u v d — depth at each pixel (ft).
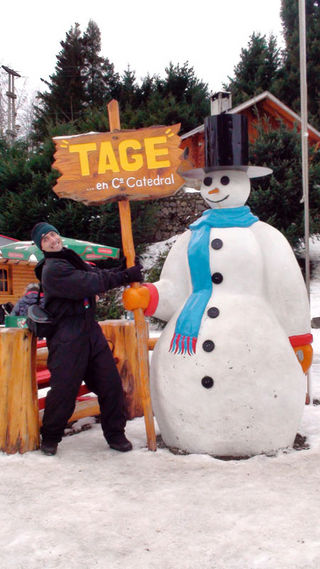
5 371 12.23
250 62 93.45
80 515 8.80
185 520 8.50
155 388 12.59
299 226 54.54
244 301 12.03
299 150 54.85
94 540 7.91
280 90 88.69
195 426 11.77
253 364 11.51
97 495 9.66
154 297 12.57
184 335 12.03
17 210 61.62
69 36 103.19
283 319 12.30
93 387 12.67
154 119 76.95
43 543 7.85
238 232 12.48
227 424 11.55
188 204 66.74
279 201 54.13
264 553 7.38
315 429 14.20
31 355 12.74
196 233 12.88
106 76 100.48
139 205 61.93
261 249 12.52
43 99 99.45
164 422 12.44
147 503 9.23
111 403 12.45
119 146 12.93
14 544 7.82
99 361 12.41
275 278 12.31
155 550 7.57
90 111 81.46
